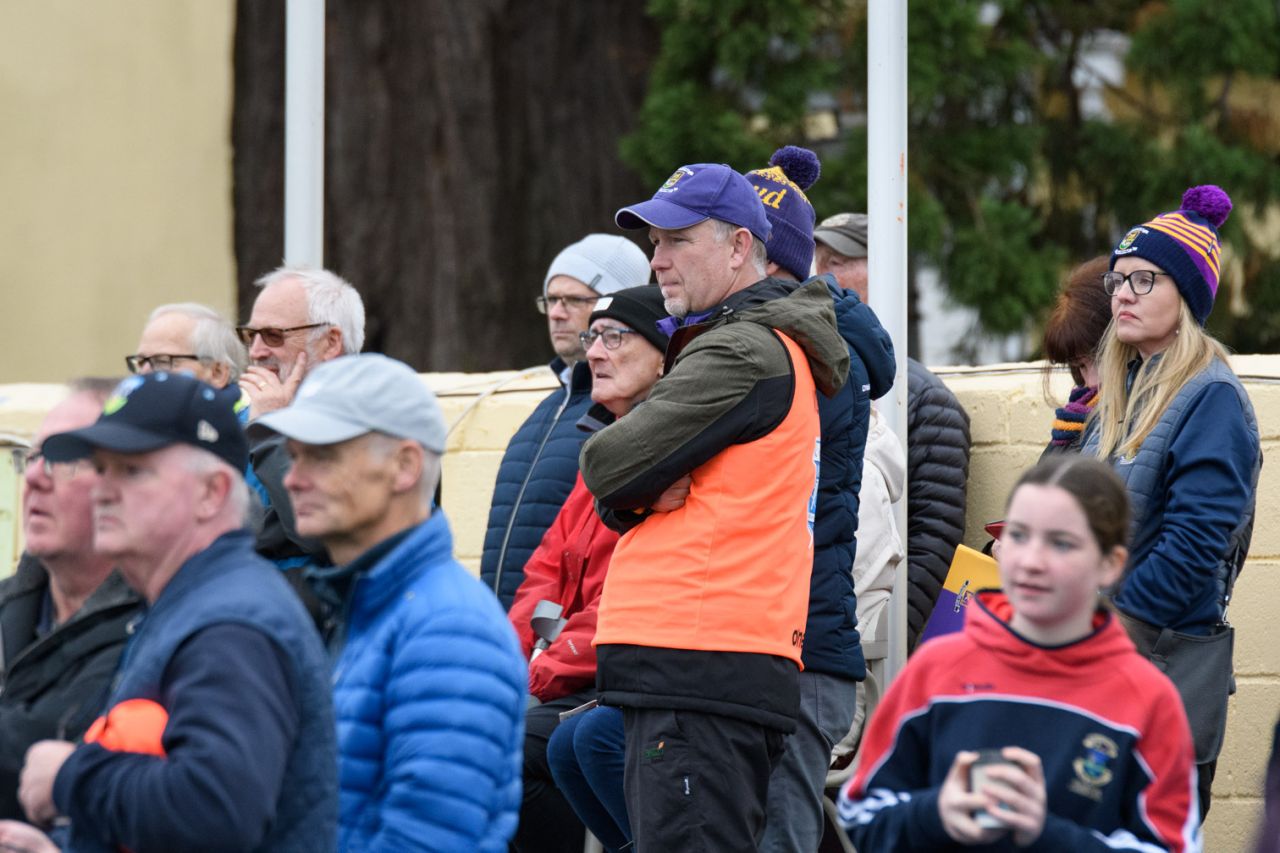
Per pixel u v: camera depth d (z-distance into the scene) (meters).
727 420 14.02
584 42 40.34
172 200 47.00
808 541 14.51
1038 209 42.62
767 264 16.17
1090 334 16.94
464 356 38.84
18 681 11.27
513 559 18.98
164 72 47.38
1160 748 10.66
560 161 39.84
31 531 12.38
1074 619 10.76
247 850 9.22
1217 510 14.68
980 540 20.36
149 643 9.88
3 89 46.59
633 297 17.03
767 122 38.78
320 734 9.85
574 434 19.09
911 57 38.06
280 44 42.22
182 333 18.05
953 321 41.69
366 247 39.81
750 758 13.93
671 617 13.91
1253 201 41.00
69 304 46.75
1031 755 10.37
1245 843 17.39
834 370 14.80
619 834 16.50
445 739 10.66
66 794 9.40
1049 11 42.31
